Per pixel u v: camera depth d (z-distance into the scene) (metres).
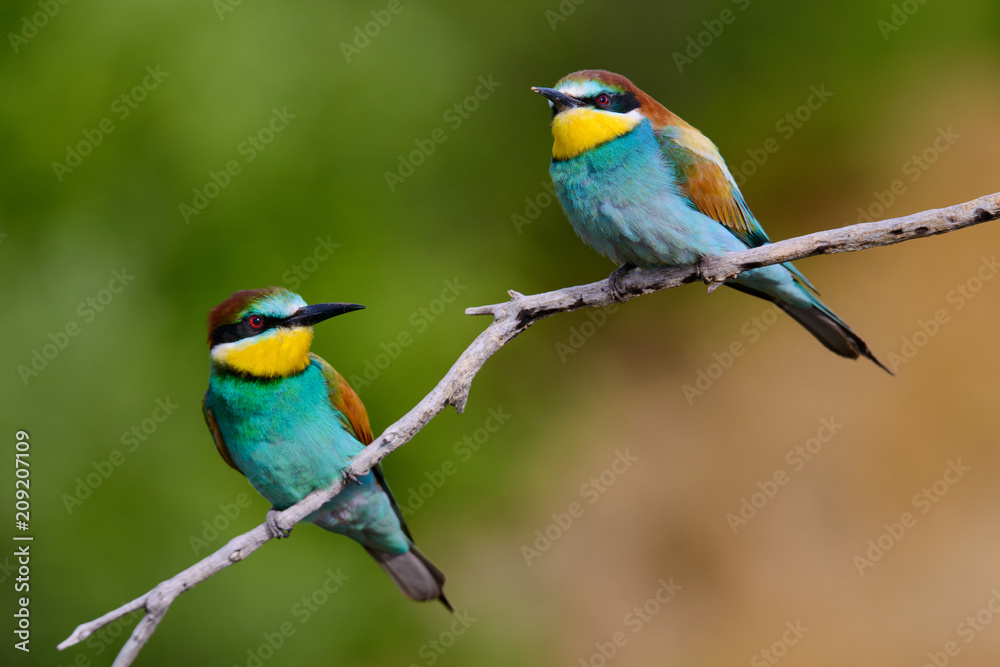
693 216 7.52
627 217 7.54
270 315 7.13
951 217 5.76
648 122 7.75
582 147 7.62
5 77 12.26
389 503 7.57
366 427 7.73
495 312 6.68
